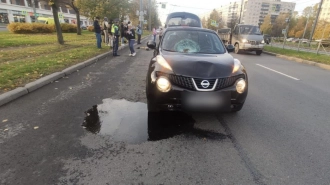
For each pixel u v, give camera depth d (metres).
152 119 3.56
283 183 2.24
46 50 10.35
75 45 13.26
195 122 3.53
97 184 2.11
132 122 3.45
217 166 2.46
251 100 4.82
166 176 2.26
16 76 5.32
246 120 3.72
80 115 3.64
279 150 2.85
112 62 8.98
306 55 13.80
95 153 2.60
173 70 3.19
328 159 2.68
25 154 2.53
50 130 3.10
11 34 20.50
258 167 2.48
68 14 62.81
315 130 3.46
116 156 2.56
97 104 4.16
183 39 4.47
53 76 5.68
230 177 2.29
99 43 12.04
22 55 8.65
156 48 4.64
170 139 3.00
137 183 2.14
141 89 5.22
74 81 5.75
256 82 6.61
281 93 5.50
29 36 18.31
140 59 10.08
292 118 3.90
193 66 3.25
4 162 2.37
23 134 2.96
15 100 4.18
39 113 3.66
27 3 51.53
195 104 3.07
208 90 3.08
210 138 3.07
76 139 2.89
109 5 20.25
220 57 3.83
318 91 5.83
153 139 2.97
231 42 16.88
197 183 2.18
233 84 3.24
